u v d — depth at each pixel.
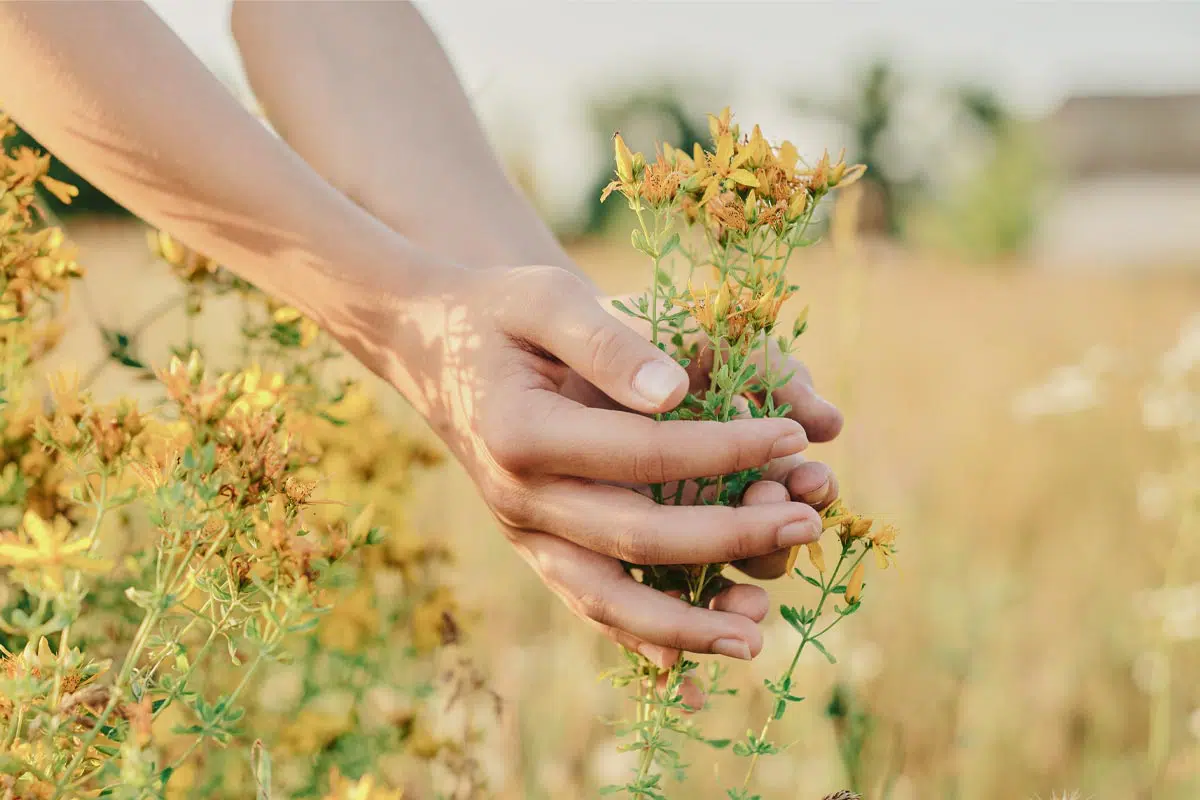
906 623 1.11
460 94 0.77
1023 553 1.54
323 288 0.64
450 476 1.21
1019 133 15.88
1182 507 1.02
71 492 0.55
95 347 0.81
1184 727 1.04
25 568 0.53
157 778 0.53
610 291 2.67
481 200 0.73
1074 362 3.29
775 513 0.59
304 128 0.74
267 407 0.61
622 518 0.60
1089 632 1.23
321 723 0.76
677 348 0.64
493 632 1.05
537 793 0.82
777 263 0.60
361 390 0.84
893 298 4.88
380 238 0.64
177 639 0.56
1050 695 1.06
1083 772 0.95
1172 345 3.46
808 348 1.51
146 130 0.62
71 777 0.54
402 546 0.84
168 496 0.54
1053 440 2.04
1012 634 1.17
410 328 0.63
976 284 6.00
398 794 0.53
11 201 0.63
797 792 0.83
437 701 0.82
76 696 0.53
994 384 2.85
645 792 0.60
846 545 0.60
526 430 0.60
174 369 0.55
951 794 0.88
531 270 0.61
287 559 0.55
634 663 0.63
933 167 17.08
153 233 0.73
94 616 0.70
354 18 0.76
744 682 0.93
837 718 0.72
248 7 0.76
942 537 1.44
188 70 0.63
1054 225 19.39
